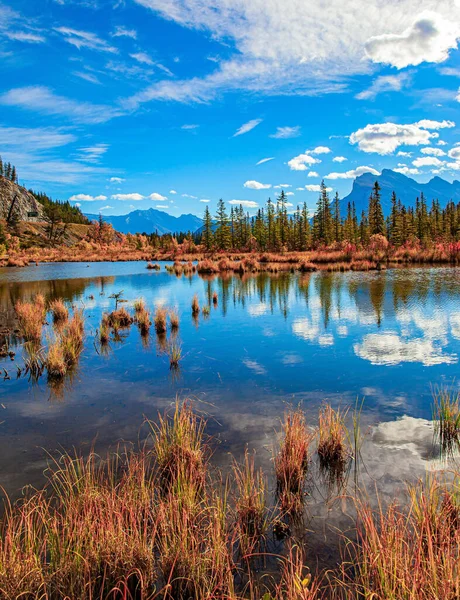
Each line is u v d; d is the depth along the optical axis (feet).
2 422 17.92
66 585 8.63
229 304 51.29
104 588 8.89
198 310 46.68
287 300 52.70
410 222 219.61
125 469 13.67
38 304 47.98
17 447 15.51
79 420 18.01
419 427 16.55
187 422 15.51
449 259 109.19
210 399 20.29
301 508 11.57
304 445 14.11
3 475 13.50
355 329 35.19
